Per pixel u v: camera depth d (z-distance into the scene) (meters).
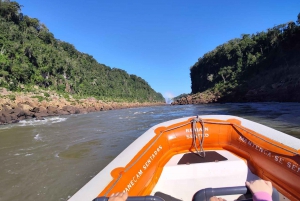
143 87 142.88
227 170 3.08
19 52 50.62
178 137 3.83
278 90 37.22
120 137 10.02
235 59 77.50
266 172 2.88
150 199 1.47
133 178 2.44
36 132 12.98
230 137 3.73
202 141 3.77
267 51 64.00
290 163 2.54
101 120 18.58
